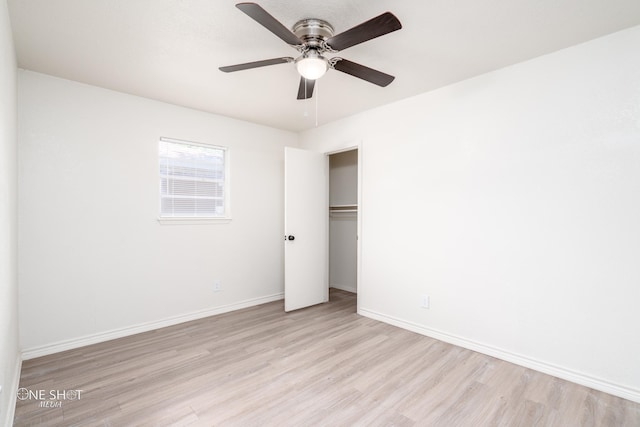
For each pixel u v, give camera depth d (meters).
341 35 1.63
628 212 1.95
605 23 1.89
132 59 2.32
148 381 2.12
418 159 3.00
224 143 3.64
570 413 1.80
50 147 2.57
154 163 3.12
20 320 2.43
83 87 2.73
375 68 2.46
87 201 2.74
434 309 2.88
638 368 1.92
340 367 2.32
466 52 2.22
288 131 4.29
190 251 3.36
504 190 2.45
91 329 2.75
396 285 3.19
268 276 4.06
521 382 2.12
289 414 1.78
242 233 3.79
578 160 2.12
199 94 2.99
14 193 2.15
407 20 1.84
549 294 2.24
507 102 2.44
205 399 1.92
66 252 2.64
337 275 4.94
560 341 2.19
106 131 2.85
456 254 2.73
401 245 3.14
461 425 1.69
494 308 2.50
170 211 3.30
